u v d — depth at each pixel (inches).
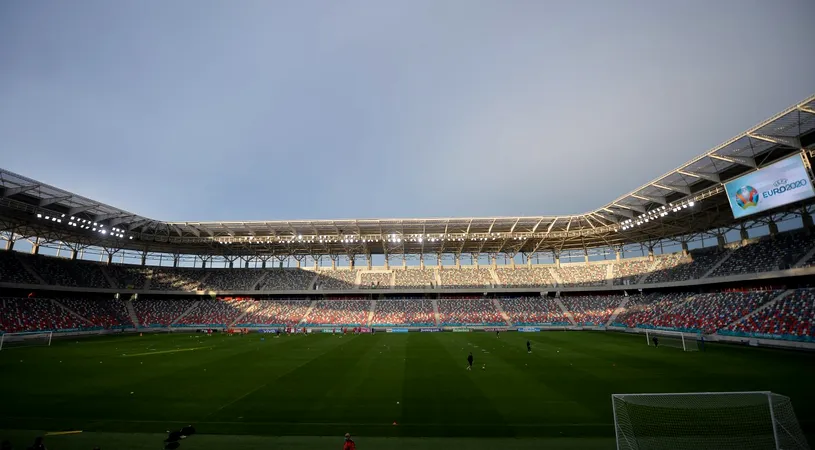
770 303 1549.0
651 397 713.6
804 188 1203.9
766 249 1850.4
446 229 2448.3
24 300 2015.3
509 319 2507.4
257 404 709.9
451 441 531.2
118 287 2501.2
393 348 1520.7
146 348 1530.5
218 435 558.6
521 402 714.2
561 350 1423.5
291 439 542.6
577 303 2605.8
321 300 2768.2
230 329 2356.1
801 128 1159.0
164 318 2501.2
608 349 1439.5
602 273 2723.9
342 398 748.0
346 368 1065.5
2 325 1763.0
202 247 2748.5
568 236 2492.6
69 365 1121.4
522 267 2977.4
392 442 529.3
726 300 1784.0
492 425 593.9
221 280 2856.8
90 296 2407.7
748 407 622.2
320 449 504.4
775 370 959.6
